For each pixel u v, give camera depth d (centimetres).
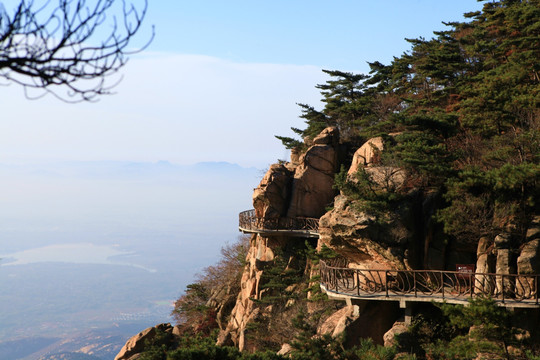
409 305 2552
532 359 1941
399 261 2581
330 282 2727
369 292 2572
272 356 2281
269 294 4269
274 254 4425
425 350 2400
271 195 4384
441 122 2988
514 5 4925
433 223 2644
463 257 2581
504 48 4269
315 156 4384
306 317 3303
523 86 3406
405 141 2972
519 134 2856
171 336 5084
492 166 2803
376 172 2931
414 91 5478
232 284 5544
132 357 4697
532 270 2220
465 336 2241
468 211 2500
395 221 2627
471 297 2172
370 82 6025
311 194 4356
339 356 2428
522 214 2412
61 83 679
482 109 3209
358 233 2636
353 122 5191
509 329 2072
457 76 4691
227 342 4559
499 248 2350
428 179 2767
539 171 2339
